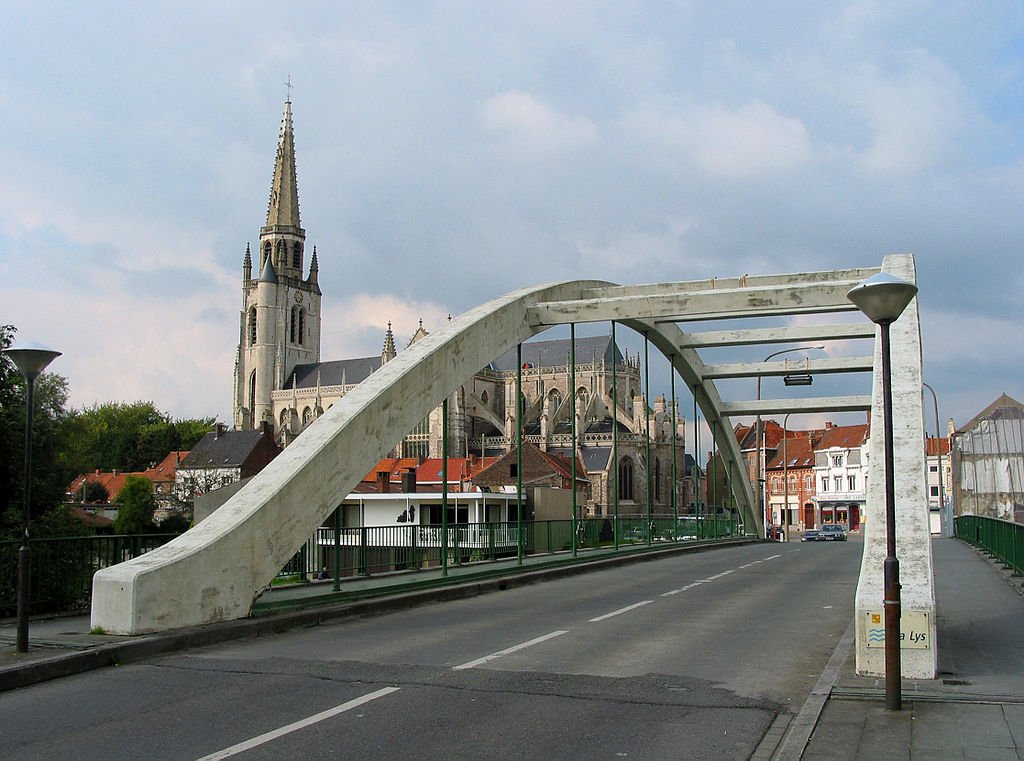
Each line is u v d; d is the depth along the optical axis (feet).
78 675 34.47
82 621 47.39
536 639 43.14
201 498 119.14
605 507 311.68
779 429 414.21
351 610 52.44
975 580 72.18
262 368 465.47
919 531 38.63
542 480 240.12
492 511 159.22
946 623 46.32
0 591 47.62
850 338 110.11
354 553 74.28
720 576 82.33
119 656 36.81
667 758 23.12
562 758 23.06
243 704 29.14
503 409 398.83
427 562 91.04
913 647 31.65
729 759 23.06
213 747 24.08
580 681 32.68
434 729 25.86
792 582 75.51
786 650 39.73
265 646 41.37
